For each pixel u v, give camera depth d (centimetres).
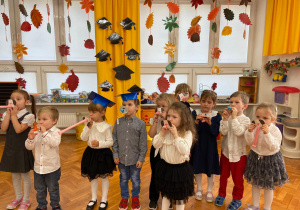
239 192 180
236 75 438
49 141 157
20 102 176
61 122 409
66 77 421
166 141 147
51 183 166
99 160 173
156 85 431
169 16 414
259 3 404
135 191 181
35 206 186
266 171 161
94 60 422
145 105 395
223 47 427
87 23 389
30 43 407
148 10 411
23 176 179
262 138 159
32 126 177
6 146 176
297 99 324
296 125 300
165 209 154
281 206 190
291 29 323
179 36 420
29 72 413
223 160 187
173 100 177
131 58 372
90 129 172
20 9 358
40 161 160
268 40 369
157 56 425
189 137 144
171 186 145
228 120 180
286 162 293
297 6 310
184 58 428
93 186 186
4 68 404
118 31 372
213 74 425
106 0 364
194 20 359
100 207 179
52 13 402
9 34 400
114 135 181
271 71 380
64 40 409
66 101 402
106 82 284
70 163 283
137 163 174
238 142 175
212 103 187
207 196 196
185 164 150
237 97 174
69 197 202
